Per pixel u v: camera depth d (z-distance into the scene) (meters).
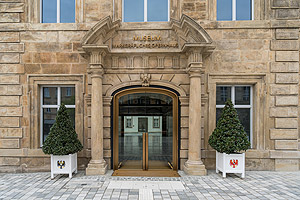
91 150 6.00
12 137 6.43
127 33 6.39
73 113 6.67
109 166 6.35
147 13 6.75
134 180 5.46
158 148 6.60
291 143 6.32
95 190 4.82
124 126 6.62
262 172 6.16
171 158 6.57
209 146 6.39
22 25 6.43
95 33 5.79
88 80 6.35
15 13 6.48
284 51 6.36
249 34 6.39
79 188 4.93
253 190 4.83
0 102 6.44
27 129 6.46
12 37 6.45
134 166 6.57
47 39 6.45
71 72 6.44
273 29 6.38
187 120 6.30
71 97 6.69
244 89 6.75
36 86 6.49
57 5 6.77
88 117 6.32
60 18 6.81
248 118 6.74
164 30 6.38
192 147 5.93
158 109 6.60
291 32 6.34
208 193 4.67
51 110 6.75
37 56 6.45
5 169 6.40
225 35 6.41
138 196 4.50
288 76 6.36
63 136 5.40
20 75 6.48
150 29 6.37
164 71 6.36
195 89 5.89
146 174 5.95
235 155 5.56
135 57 6.42
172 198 4.41
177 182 5.31
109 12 6.42
